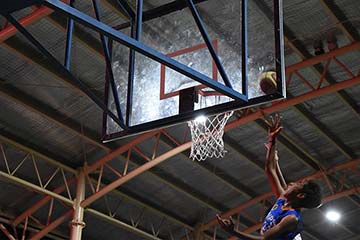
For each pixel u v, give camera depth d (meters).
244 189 26.42
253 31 7.91
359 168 26.95
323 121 23.08
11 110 19.64
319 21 18.31
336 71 20.67
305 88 21.19
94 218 24.97
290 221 5.34
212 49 7.79
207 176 24.89
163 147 22.69
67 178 23.17
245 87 7.62
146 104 8.44
